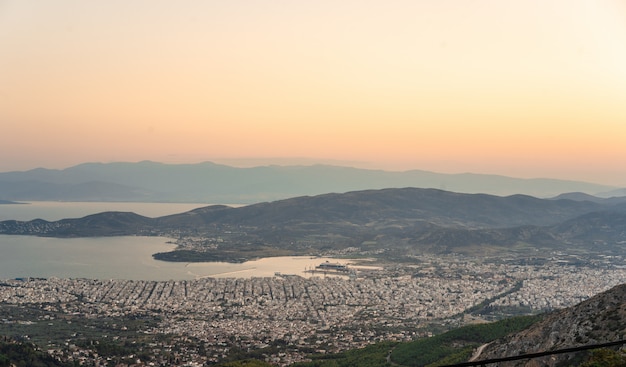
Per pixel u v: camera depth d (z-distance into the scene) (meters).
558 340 139.25
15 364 196.88
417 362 187.25
